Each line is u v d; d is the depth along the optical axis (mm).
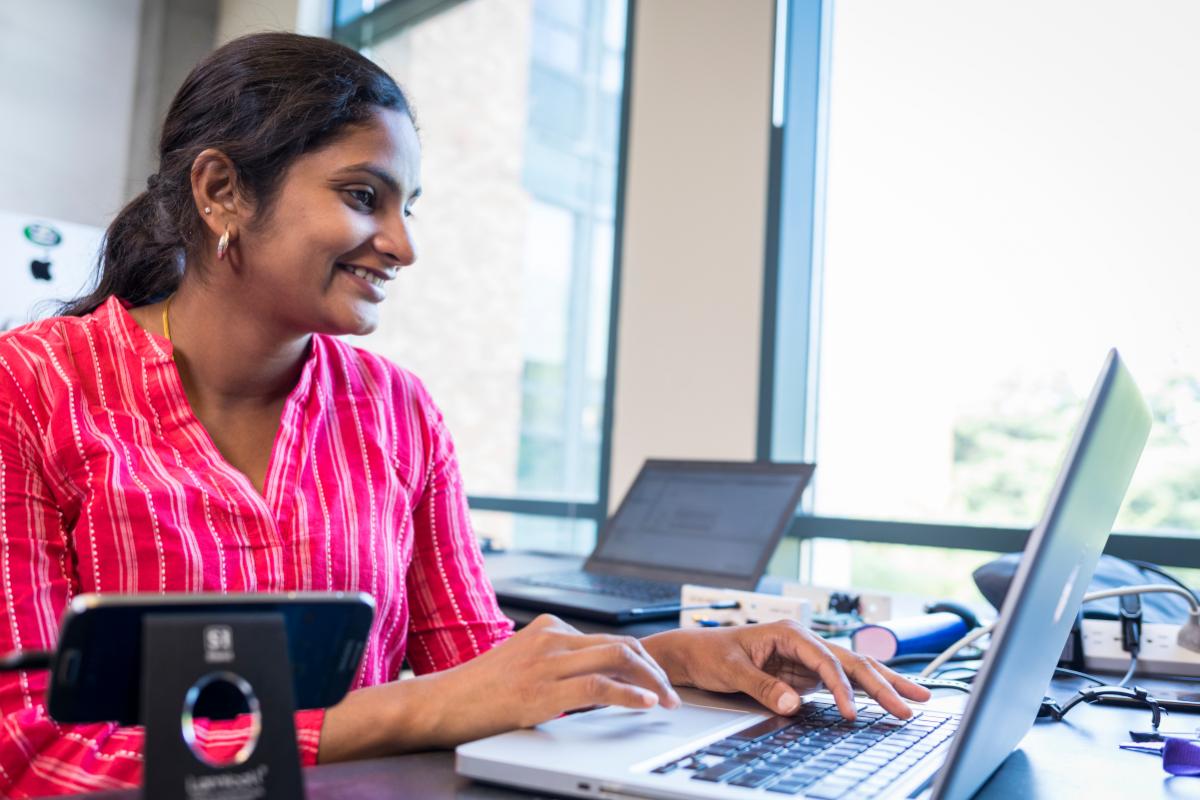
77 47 3951
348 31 4215
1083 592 750
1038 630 616
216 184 990
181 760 457
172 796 452
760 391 2525
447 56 3871
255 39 1053
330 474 1081
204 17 4254
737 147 2621
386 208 1022
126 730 766
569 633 795
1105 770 766
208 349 1042
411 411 1221
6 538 861
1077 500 603
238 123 989
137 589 919
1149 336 2064
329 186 980
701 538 1848
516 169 3539
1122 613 1234
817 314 2602
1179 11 2074
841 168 2598
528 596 1645
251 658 486
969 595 2271
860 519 2438
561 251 3320
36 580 861
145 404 989
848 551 2502
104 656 464
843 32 2621
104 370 992
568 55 3369
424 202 3910
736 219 2607
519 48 3576
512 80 3592
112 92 4023
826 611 1629
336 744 742
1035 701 763
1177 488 1982
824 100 2639
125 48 4062
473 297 3652
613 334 2861
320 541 1017
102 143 3996
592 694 721
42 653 467
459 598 1188
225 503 974
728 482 1909
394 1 4035
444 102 3867
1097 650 1238
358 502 1081
